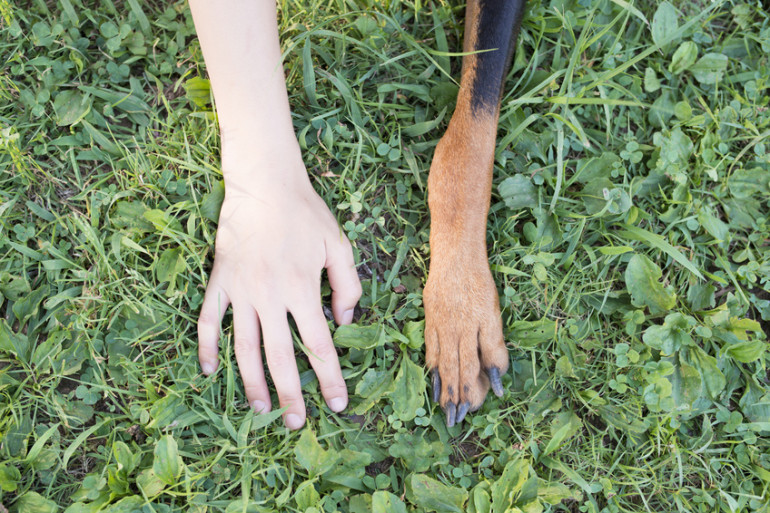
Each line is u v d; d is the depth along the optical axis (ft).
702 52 2.74
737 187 2.65
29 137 2.56
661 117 2.68
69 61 2.59
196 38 2.65
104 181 2.56
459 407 2.36
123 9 2.66
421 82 2.64
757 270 2.60
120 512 2.28
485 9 2.33
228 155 2.38
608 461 2.49
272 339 2.36
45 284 2.49
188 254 2.47
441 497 2.36
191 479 2.32
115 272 2.45
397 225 2.59
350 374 2.45
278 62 2.32
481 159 2.35
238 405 2.42
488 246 2.58
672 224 2.61
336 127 2.56
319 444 2.38
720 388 2.49
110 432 2.41
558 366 2.49
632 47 2.71
